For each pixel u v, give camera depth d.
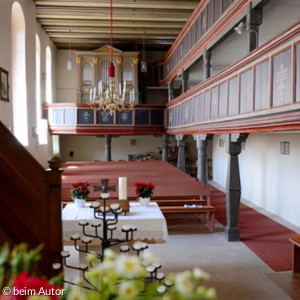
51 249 2.85
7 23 8.52
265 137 10.97
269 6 6.41
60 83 16.84
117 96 10.76
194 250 6.84
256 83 5.15
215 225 8.73
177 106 11.94
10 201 2.83
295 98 4.00
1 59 8.02
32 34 11.14
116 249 4.78
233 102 6.17
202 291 1.02
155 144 19.14
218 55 11.02
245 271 5.80
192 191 8.16
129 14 12.12
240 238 7.70
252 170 12.04
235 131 6.34
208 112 7.86
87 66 16.06
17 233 2.82
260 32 8.49
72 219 4.78
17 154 2.84
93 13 11.98
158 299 1.47
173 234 7.82
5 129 2.83
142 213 5.08
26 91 10.38
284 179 9.73
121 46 16.98
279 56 4.41
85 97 16.08
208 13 8.54
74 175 9.27
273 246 7.16
